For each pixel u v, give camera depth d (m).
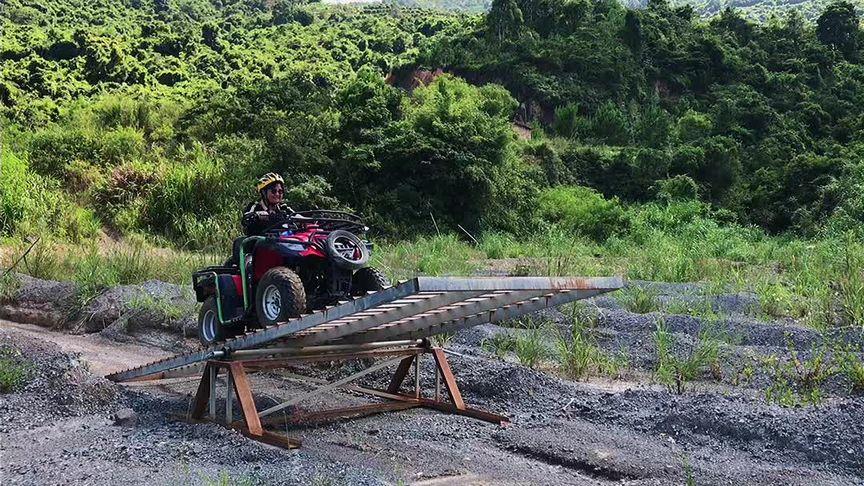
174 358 6.30
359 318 5.46
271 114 26.94
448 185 27.20
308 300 6.62
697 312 10.24
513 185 29.48
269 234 6.71
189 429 5.64
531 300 6.26
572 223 28.84
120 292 10.91
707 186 36.09
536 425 5.99
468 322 6.56
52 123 31.06
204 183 22.17
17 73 41.47
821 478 4.88
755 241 25.22
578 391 6.81
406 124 27.84
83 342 9.75
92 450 5.12
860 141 38.47
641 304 10.98
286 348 5.95
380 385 7.30
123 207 21.94
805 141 42.12
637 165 35.69
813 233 27.64
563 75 45.19
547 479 4.89
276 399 6.77
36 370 6.64
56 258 14.56
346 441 5.64
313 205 23.61
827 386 6.85
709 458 5.25
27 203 19.94
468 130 28.22
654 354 8.28
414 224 25.88
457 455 5.34
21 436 5.57
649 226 27.88
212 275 7.11
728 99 43.78
